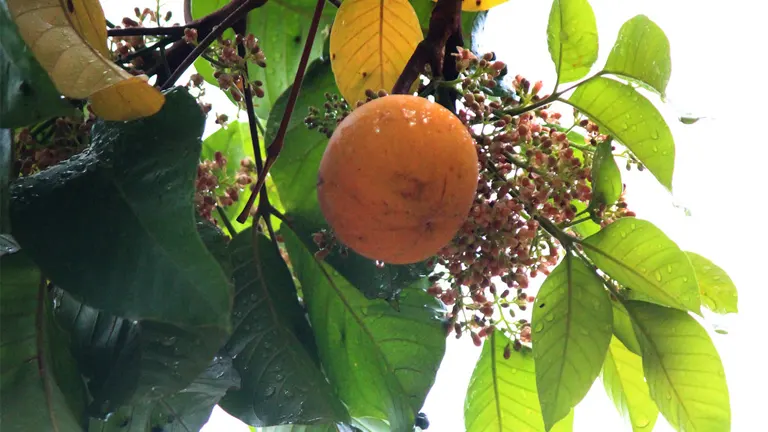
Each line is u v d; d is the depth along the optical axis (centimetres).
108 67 24
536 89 40
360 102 36
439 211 29
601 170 37
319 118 39
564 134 39
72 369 32
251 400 38
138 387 32
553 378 36
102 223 27
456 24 38
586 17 39
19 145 36
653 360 38
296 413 38
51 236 27
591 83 38
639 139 38
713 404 37
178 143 29
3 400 30
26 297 32
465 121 37
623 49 37
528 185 37
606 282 39
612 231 37
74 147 35
